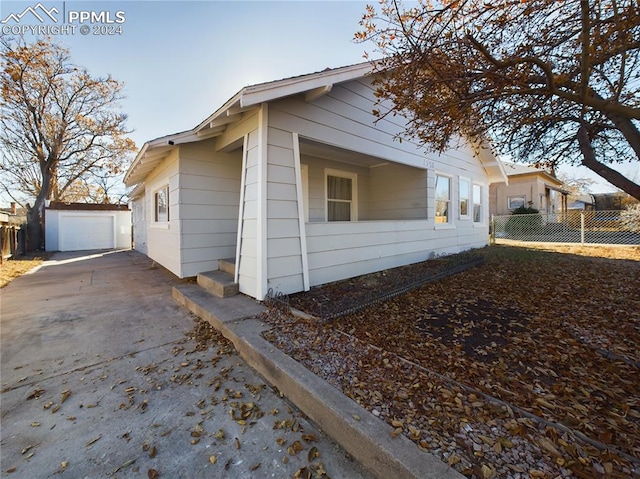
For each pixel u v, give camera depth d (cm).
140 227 1312
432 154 761
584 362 243
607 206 2228
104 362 274
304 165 695
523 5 222
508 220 1430
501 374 222
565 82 227
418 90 283
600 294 434
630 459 138
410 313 363
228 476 151
